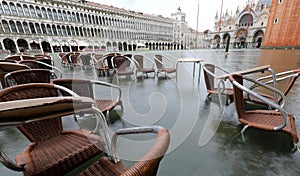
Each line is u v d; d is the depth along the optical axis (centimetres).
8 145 189
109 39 3972
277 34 2705
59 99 90
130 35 4541
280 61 920
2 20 2655
